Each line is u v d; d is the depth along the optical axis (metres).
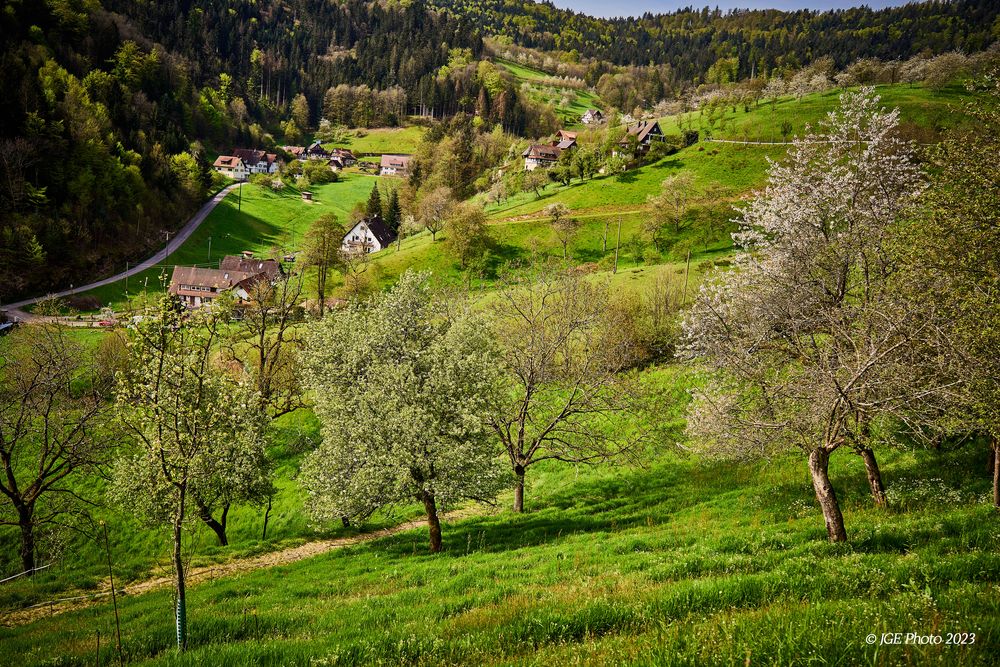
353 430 26.77
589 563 19.09
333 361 30.69
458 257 115.06
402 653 10.41
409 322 29.55
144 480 30.59
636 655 7.95
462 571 20.72
